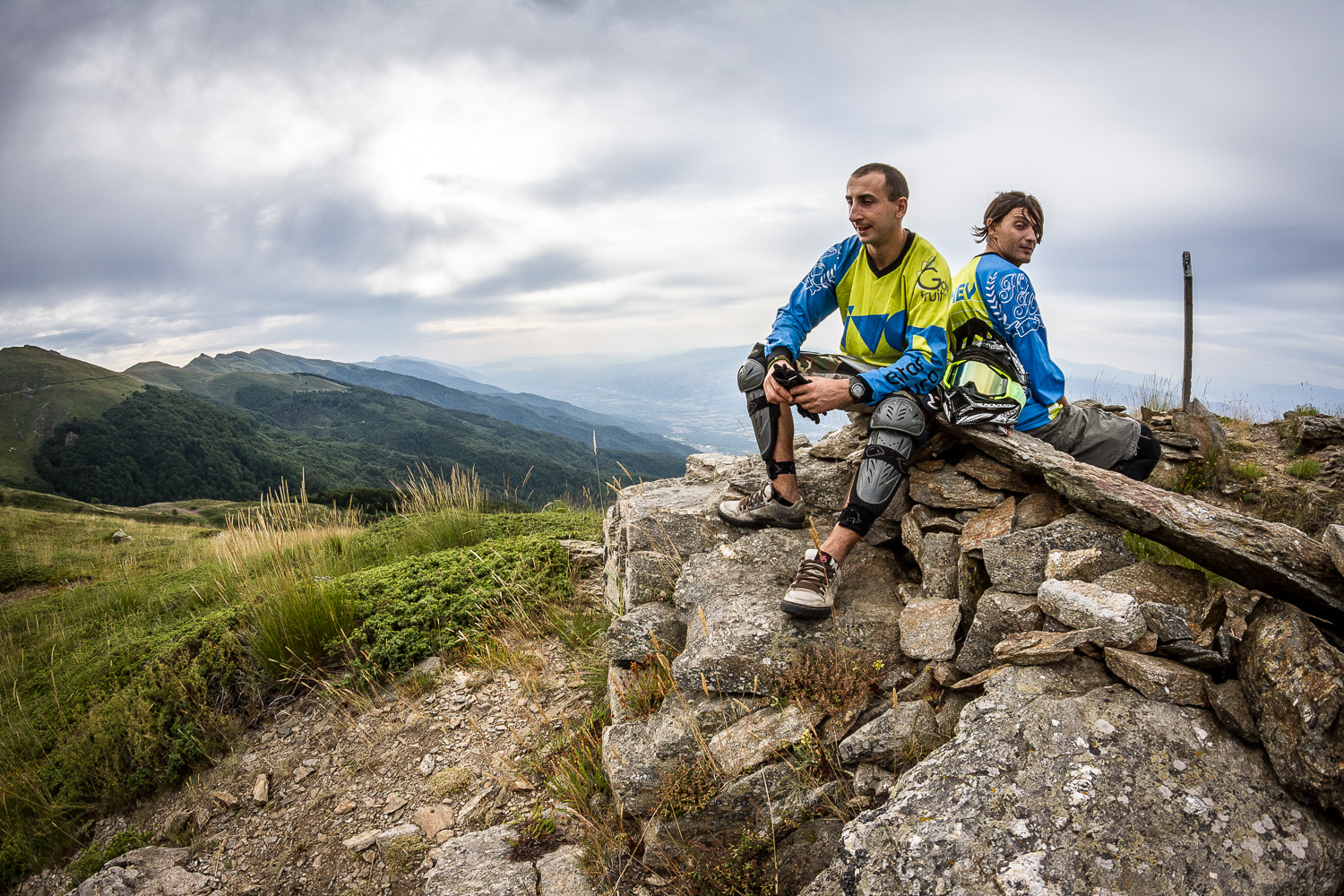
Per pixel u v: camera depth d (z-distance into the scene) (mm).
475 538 7305
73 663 6438
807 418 2936
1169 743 1900
